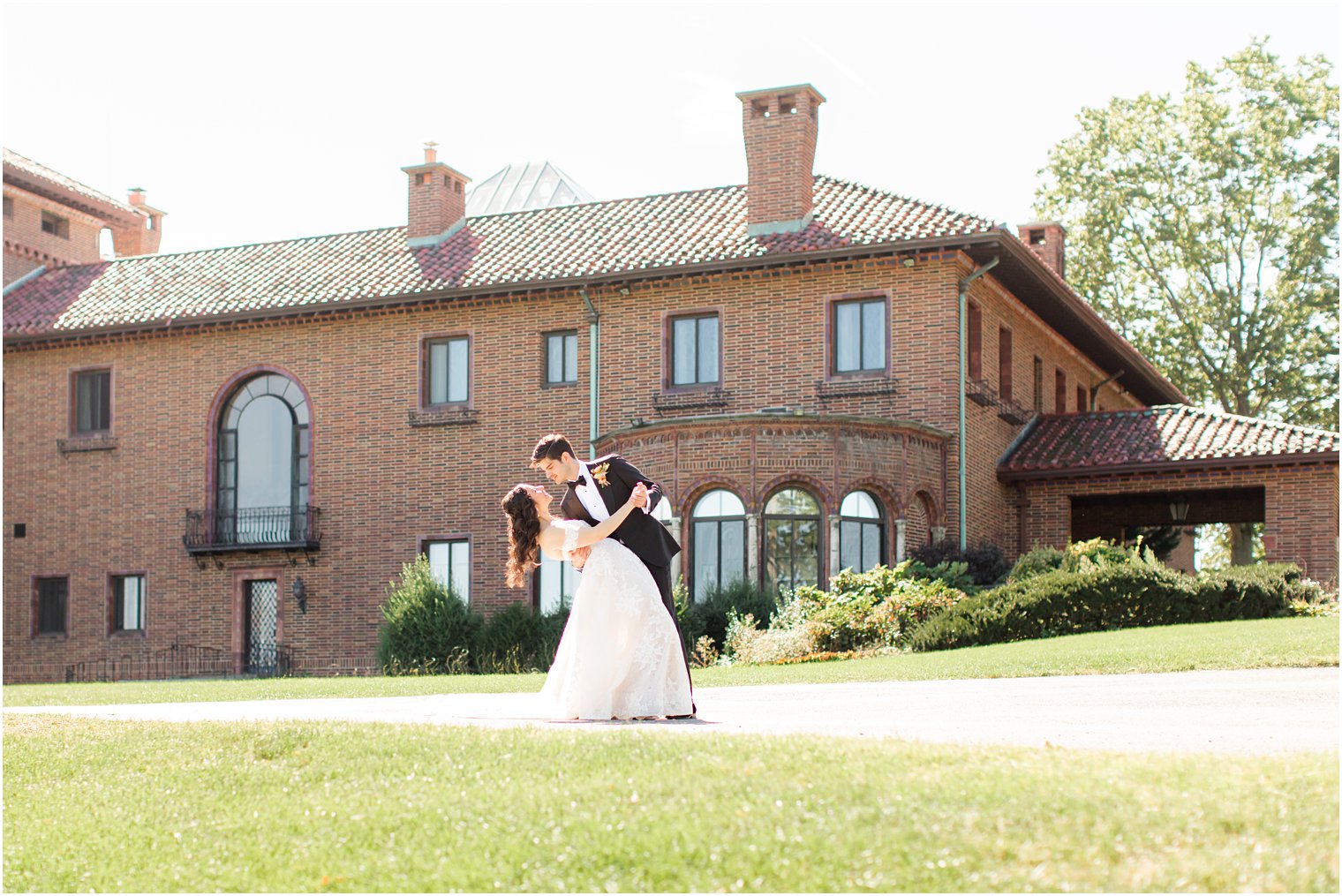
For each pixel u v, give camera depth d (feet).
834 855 20.76
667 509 80.28
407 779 26.96
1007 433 94.53
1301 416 145.69
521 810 23.99
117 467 104.58
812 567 78.74
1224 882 19.07
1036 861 20.02
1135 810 21.22
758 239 89.40
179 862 24.68
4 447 107.96
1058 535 92.58
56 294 111.24
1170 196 145.18
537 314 93.97
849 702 36.86
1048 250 115.75
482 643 83.61
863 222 88.17
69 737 35.32
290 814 26.18
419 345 96.78
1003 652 53.26
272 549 98.78
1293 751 25.32
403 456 96.53
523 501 32.01
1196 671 42.68
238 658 99.76
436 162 103.65
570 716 32.09
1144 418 96.58
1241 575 68.13
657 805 23.36
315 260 106.01
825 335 86.84
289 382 100.78
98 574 104.32
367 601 96.48
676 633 32.53
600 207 102.42
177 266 111.75
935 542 82.99
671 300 90.38
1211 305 143.23
